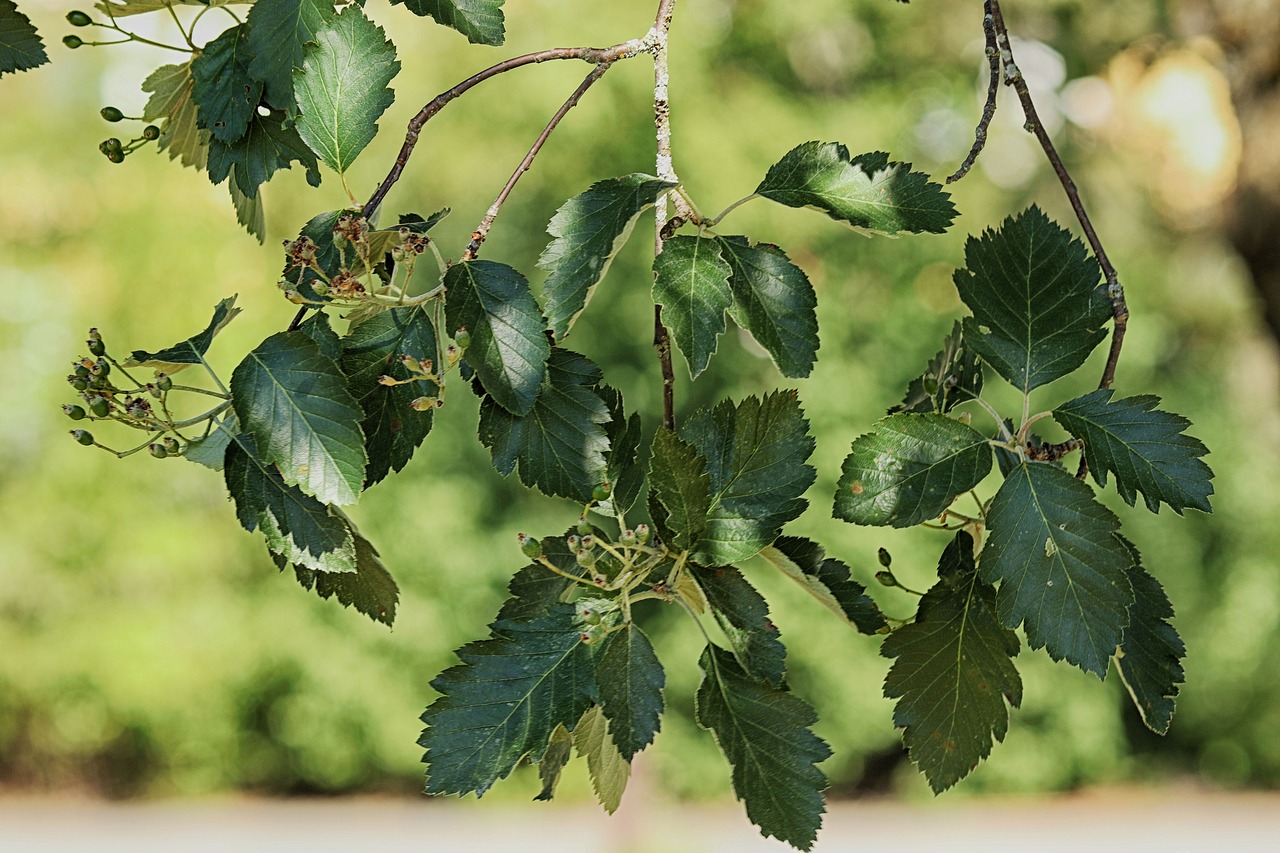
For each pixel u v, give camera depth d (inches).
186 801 438.6
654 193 46.1
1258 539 429.4
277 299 380.2
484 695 42.9
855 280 392.2
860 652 394.3
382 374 46.2
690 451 44.9
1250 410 432.8
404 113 382.0
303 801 442.6
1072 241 51.1
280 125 49.9
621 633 43.8
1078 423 47.4
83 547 399.5
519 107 377.7
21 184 388.5
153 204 391.5
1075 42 378.6
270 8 48.8
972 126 397.1
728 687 44.8
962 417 52.2
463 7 48.0
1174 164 376.2
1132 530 422.3
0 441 394.9
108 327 390.0
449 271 45.6
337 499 42.6
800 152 48.7
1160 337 395.5
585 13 385.7
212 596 415.5
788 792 43.8
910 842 386.0
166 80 55.2
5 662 407.8
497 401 44.9
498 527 406.6
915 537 359.6
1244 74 137.1
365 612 47.9
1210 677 436.1
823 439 375.6
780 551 46.7
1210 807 427.2
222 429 45.9
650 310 378.9
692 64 385.1
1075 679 422.3
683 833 364.5
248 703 424.8
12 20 53.9
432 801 435.2
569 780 425.7
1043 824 406.9
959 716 46.8
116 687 408.5
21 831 408.2
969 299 51.1
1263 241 137.8
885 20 401.1
